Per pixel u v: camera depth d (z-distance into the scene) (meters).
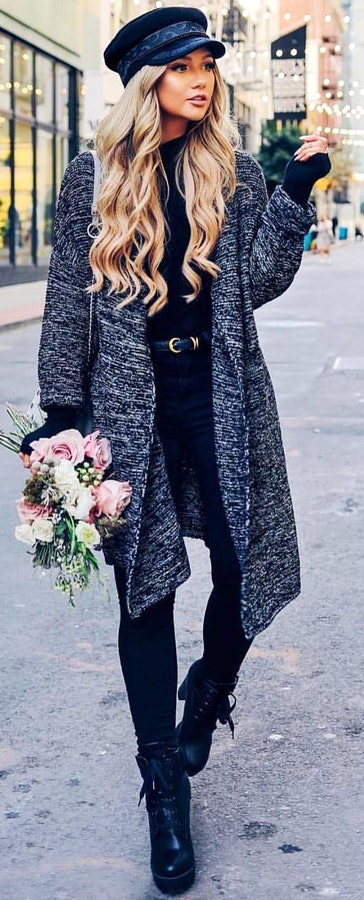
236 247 2.46
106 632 4.16
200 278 2.43
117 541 2.49
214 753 3.16
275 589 2.58
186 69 2.41
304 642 4.03
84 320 2.51
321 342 14.07
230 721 2.78
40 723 3.36
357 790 2.94
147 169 2.39
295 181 2.40
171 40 2.38
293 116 53.88
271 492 2.56
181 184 2.46
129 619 2.56
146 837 2.72
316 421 8.55
